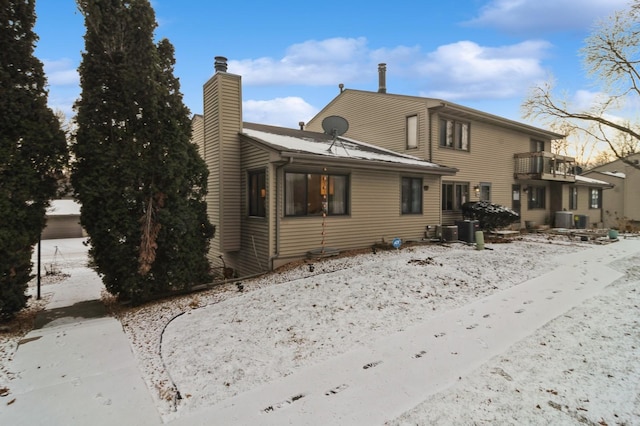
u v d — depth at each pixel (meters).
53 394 3.44
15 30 5.72
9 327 5.62
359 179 10.51
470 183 15.33
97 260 6.71
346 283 6.92
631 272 8.26
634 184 24.81
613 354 3.93
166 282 7.14
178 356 4.22
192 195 7.84
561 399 3.11
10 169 5.54
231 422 2.93
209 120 10.52
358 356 4.07
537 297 6.21
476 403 3.09
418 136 13.80
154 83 6.76
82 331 5.25
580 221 20.16
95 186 6.36
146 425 2.93
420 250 10.52
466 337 4.53
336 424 2.86
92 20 6.34
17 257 5.68
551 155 17.72
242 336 4.73
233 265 10.57
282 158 8.26
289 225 9.02
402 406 3.08
